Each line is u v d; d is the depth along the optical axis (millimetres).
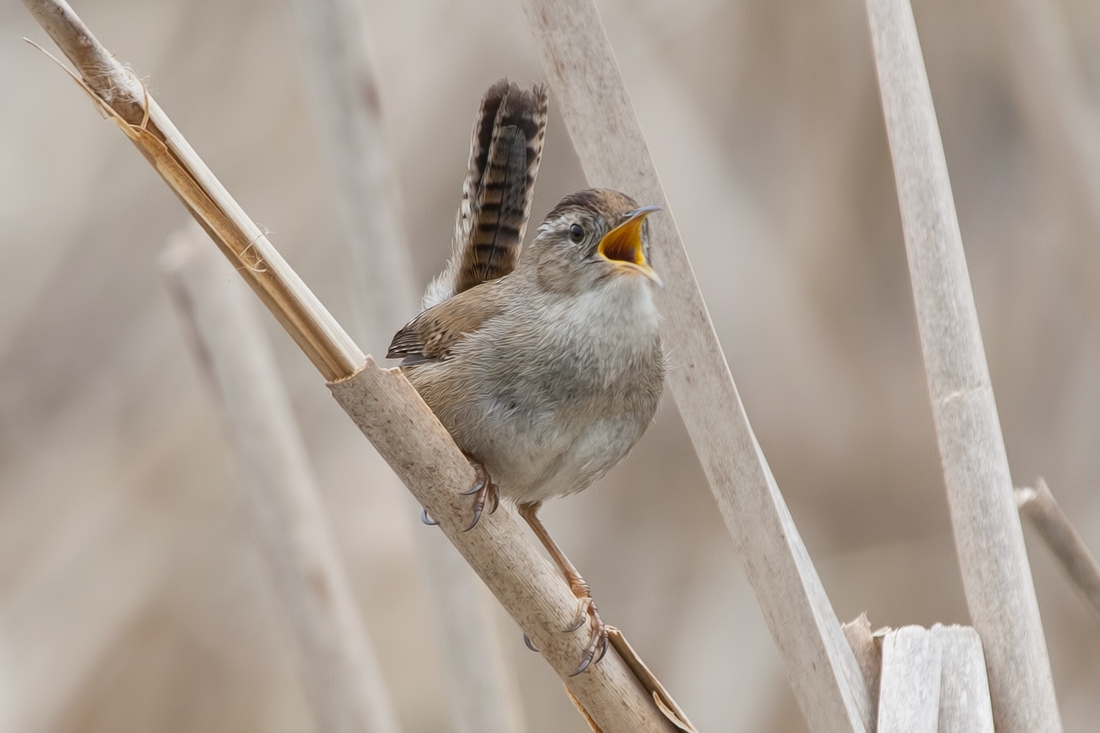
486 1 10883
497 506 5039
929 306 5461
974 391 5398
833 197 11383
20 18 11859
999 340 11648
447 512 4969
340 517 11242
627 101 5129
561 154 11109
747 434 5031
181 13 11234
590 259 6211
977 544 5340
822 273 11406
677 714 5301
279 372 11406
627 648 5305
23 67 11562
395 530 11297
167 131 4301
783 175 11492
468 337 6195
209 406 10945
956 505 5406
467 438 6125
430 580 7309
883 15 5523
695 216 10883
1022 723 5188
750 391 11352
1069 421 11336
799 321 11250
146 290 11211
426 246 10539
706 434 5113
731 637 10930
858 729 5020
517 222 6852
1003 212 11727
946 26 11469
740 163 11477
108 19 11281
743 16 11312
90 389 11125
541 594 5074
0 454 10891
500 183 6832
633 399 6270
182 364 11133
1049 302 11484
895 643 5332
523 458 6145
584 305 6156
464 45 10844
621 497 11977
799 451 11477
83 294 11188
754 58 11367
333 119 7172
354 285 7305
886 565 11367
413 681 11219
